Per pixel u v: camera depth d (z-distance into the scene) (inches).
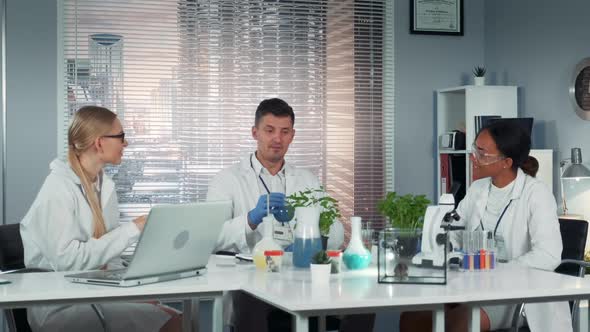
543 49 204.1
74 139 124.1
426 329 119.9
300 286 101.0
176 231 104.7
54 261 118.6
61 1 203.3
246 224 131.6
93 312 117.0
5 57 200.5
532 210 130.1
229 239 133.2
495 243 123.3
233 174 151.5
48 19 202.8
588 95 186.4
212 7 213.5
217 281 106.1
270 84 217.9
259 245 117.5
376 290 97.4
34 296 97.8
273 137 147.6
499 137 130.6
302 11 220.8
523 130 131.4
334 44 223.0
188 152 213.0
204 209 108.6
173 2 211.0
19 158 200.8
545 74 203.3
